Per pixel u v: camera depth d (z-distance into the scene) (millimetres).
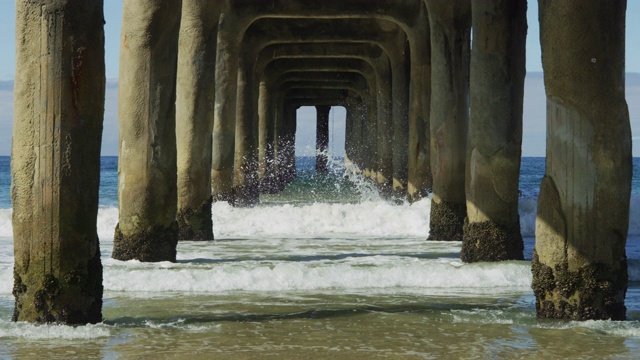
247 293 11320
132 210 13859
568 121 8766
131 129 13859
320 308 10172
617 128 8695
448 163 18219
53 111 8312
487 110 13609
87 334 8406
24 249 8484
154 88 13820
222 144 23828
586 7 8609
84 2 8344
